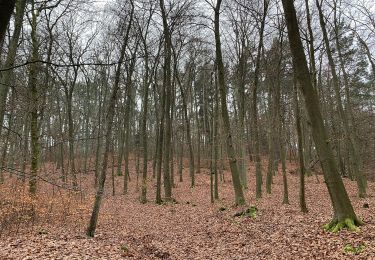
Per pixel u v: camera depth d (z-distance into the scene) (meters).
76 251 8.66
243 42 23.52
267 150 42.41
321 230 9.67
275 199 19.84
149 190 27.89
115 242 10.65
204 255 9.60
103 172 11.28
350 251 7.69
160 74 35.44
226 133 17.22
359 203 15.93
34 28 14.38
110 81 36.69
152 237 12.25
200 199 22.72
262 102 41.38
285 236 10.15
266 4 20.41
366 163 33.97
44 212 13.11
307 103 9.80
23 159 12.08
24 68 14.27
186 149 48.38
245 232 11.71
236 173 17.03
